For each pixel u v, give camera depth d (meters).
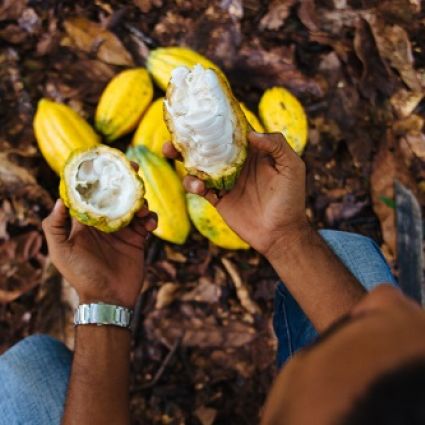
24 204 1.63
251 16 1.83
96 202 1.06
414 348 0.34
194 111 1.00
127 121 1.57
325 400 0.34
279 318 1.33
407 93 1.82
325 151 1.78
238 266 1.67
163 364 1.59
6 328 1.57
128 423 0.96
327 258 1.03
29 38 1.74
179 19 1.81
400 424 0.31
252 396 1.60
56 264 0.99
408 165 1.78
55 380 1.20
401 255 1.70
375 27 1.85
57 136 1.49
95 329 0.97
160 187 1.48
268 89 1.71
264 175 1.02
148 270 1.63
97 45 1.75
